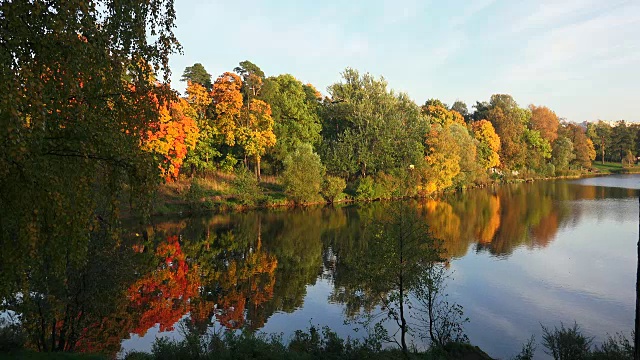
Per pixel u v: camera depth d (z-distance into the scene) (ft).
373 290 50.14
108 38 24.89
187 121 141.69
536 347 47.19
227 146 183.93
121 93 26.23
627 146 372.79
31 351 30.09
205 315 56.85
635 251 89.45
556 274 73.82
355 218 134.31
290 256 89.35
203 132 160.86
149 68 27.78
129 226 108.99
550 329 51.96
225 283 71.26
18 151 18.11
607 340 48.93
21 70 18.69
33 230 20.18
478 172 228.22
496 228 114.83
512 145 264.72
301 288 68.69
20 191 20.40
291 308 59.82
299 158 165.17
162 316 56.08
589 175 309.42
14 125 17.57
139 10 26.11
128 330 50.80
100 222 36.45
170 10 28.50
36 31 21.50
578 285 68.23
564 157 304.09
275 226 121.60
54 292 34.40
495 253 88.22
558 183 249.55
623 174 319.27
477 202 170.19
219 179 172.86
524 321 54.44
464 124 265.95
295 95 201.05
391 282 46.50
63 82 22.04
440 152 195.52
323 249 95.04
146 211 25.98
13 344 30.66
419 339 49.08
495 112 281.74
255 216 138.10
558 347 40.75
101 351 42.42
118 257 39.24
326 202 172.24
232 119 165.17
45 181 20.95
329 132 213.46
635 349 33.83
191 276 74.74
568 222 122.52
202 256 88.69
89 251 36.27
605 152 395.96
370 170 188.65
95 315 39.24
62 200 21.67
